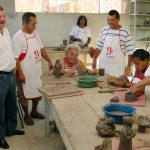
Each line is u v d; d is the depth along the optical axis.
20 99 3.36
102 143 1.20
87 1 6.32
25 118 3.42
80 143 1.26
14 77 2.86
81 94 2.10
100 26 6.46
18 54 3.15
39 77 3.40
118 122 1.48
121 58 3.47
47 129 3.02
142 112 1.67
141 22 6.51
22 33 3.21
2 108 2.73
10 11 5.94
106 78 2.64
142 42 6.54
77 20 6.25
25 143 2.88
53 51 5.51
